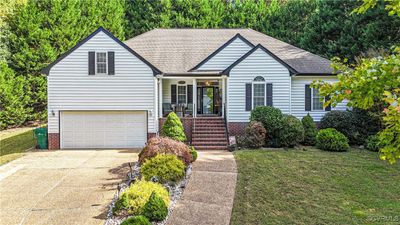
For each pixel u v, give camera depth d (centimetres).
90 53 2086
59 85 2086
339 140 1862
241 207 1088
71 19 3247
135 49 2658
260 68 2205
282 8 4134
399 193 1230
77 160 1759
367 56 2528
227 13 4028
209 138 2095
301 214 1048
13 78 2886
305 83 2336
